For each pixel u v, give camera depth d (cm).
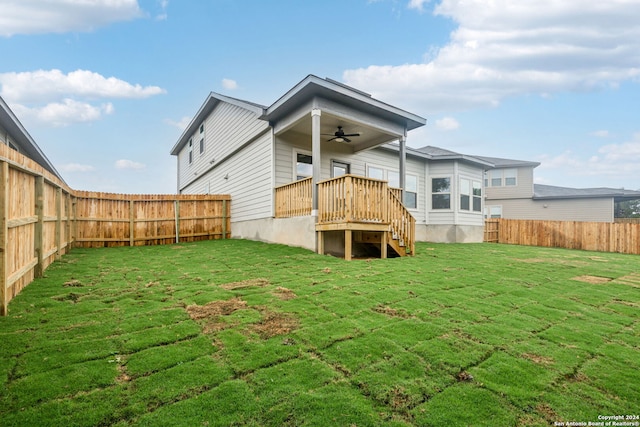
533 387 230
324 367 247
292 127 903
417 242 1266
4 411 190
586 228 1333
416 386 227
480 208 1480
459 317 357
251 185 1062
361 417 194
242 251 800
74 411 192
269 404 203
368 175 1206
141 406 199
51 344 272
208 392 213
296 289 450
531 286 512
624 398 221
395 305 390
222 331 306
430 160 1384
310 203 793
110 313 348
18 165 383
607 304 427
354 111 842
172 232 1082
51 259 618
